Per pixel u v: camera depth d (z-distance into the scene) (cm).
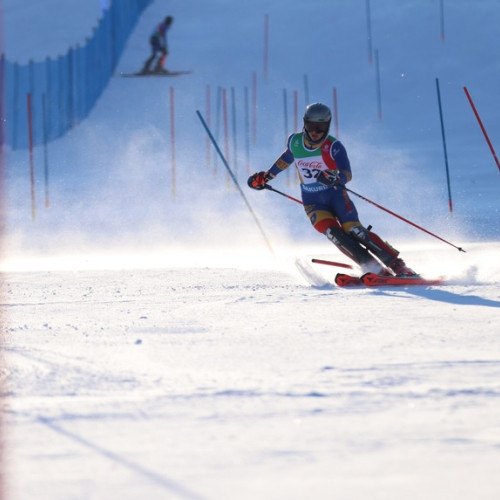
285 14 11144
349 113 8475
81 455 737
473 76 9025
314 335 1463
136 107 8769
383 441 775
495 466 696
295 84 9312
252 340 1422
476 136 7612
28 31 11538
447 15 10394
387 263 2372
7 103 8481
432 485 647
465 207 5191
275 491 633
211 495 624
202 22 11238
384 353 1270
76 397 989
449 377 1079
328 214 2477
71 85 8550
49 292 2394
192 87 9338
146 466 702
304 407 914
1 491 633
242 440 782
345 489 638
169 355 1288
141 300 2119
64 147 7681
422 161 6838
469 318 1647
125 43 10594
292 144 2486
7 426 843
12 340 1485
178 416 879
